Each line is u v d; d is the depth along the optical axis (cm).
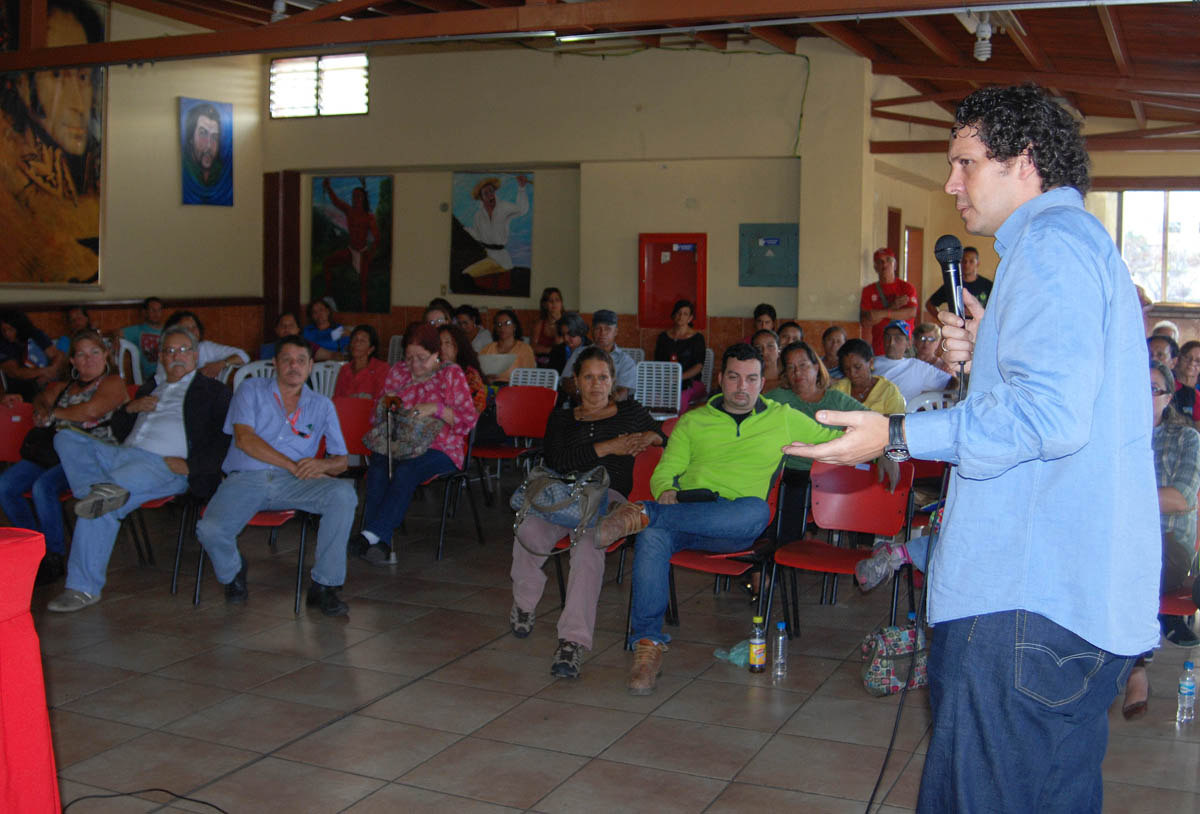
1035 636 182
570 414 494
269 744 362
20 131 980
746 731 374
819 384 572
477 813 313
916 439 180
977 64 948
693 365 970
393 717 386
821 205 973
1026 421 170
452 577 576
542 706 397
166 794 325
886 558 412
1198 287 1437
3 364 888
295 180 1234
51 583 557
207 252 1188
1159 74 837
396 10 972
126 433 550
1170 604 393
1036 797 189
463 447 620
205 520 503
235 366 820
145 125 1108
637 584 430
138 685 416
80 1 1011
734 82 1002
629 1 591
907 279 1283
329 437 532
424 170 1182
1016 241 184
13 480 573
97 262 1063
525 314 1171
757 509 449
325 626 491
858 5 547
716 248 1042
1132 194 1452
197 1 1034
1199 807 318
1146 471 187
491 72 1105
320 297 1253
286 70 1214
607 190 1078
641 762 349
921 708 395
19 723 225
